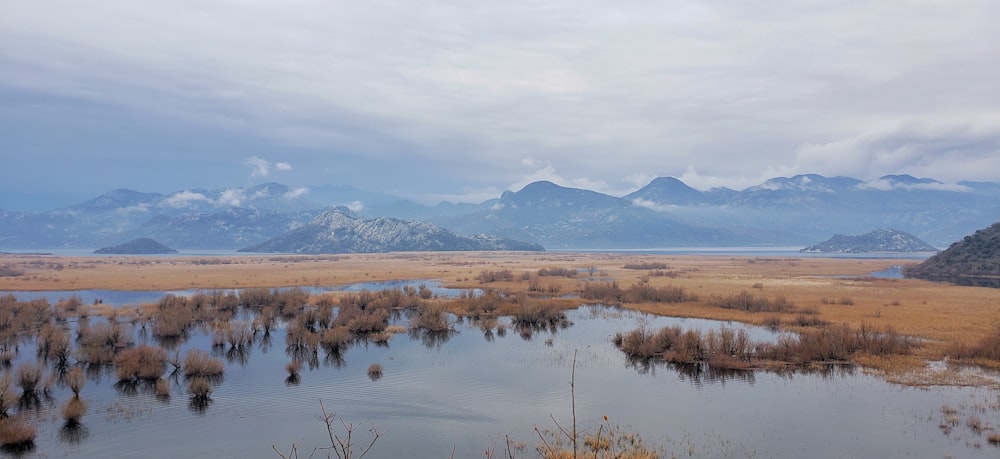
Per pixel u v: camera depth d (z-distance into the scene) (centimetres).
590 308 8262
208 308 7862
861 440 3044
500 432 3192
